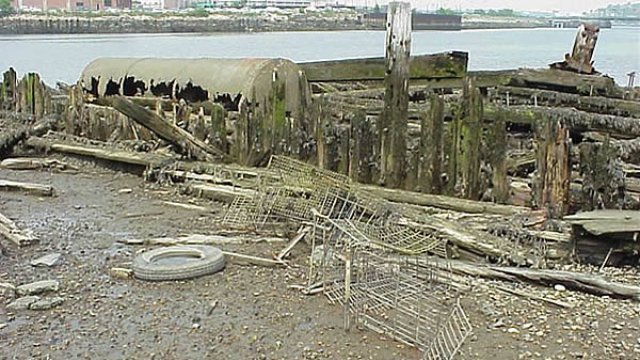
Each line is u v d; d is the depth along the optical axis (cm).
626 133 1226
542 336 554
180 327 571
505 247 718
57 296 629
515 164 1043
